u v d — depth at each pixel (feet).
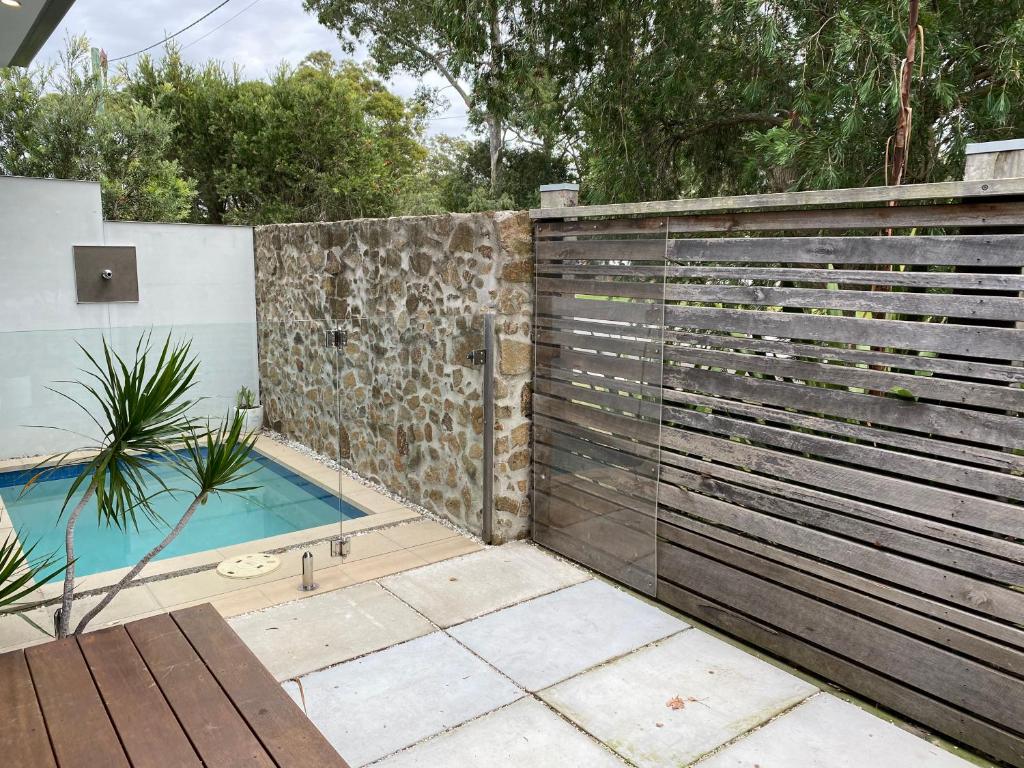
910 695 9.20
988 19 22.88
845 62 21.83
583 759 8.50
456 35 32.58
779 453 10.55
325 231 20.77
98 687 6.12
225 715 5.71
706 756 8.55
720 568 11.50
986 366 8.16
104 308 23.30
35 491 12.91
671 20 29.68
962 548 8.57
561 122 38.34
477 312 14.90
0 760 5.14
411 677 10.21
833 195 8.95
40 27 15.30
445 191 77.15
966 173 8.38
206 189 57.57
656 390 12.11
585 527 13.93
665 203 11.30
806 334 9.97
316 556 14.12
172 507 12.01
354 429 17.31
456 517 16.14
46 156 40.55
